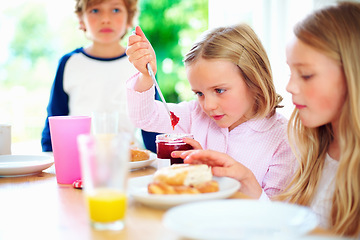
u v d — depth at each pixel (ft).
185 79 18.45
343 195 3.65
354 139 3.56
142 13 17.95
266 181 5.08
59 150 3.79
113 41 8.94
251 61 4.82
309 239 2.06
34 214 2.87
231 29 4.90
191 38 18.17
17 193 3.48
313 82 3.50
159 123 5.72
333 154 4.13
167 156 4.16
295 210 2.49
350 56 3.43
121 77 9.02
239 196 3.18
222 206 2.57
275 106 5.25
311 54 3.46
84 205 3.08
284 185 4.84
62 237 2.39
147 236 2.36
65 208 3.00
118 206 2.48
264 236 2.15
